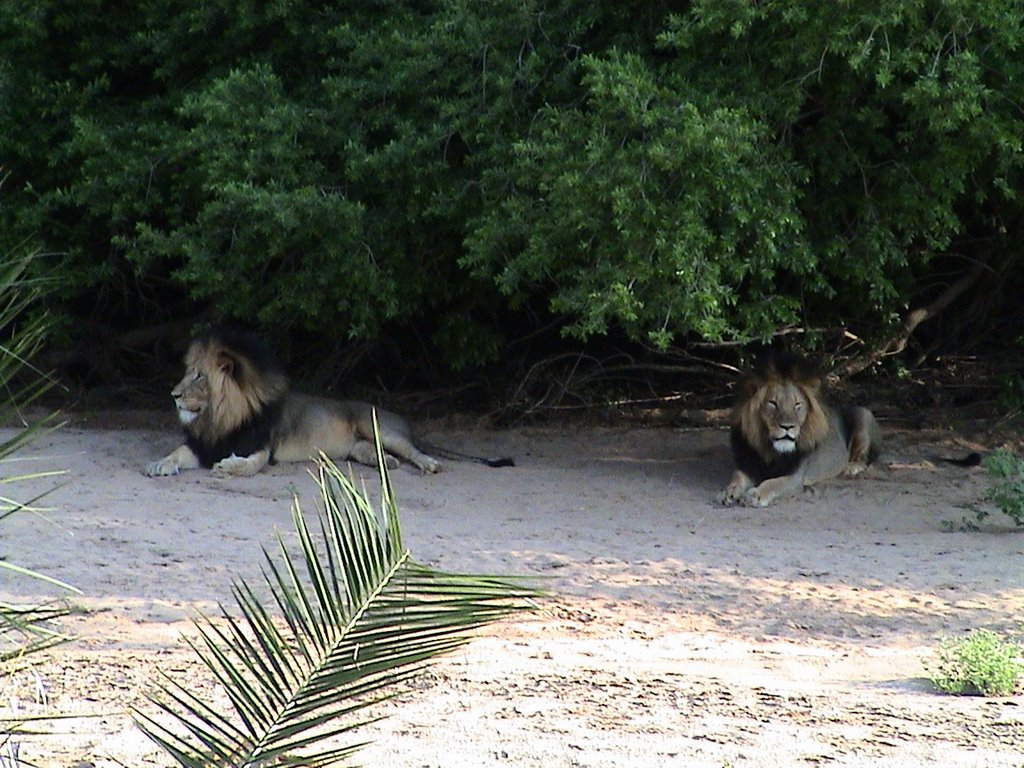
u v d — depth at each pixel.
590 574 11.18
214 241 16.06
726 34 14.06
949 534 13.23
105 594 9.96
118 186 16.66
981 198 15.36
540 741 7.09
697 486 15.52
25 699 7.30
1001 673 8.34
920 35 13.35
